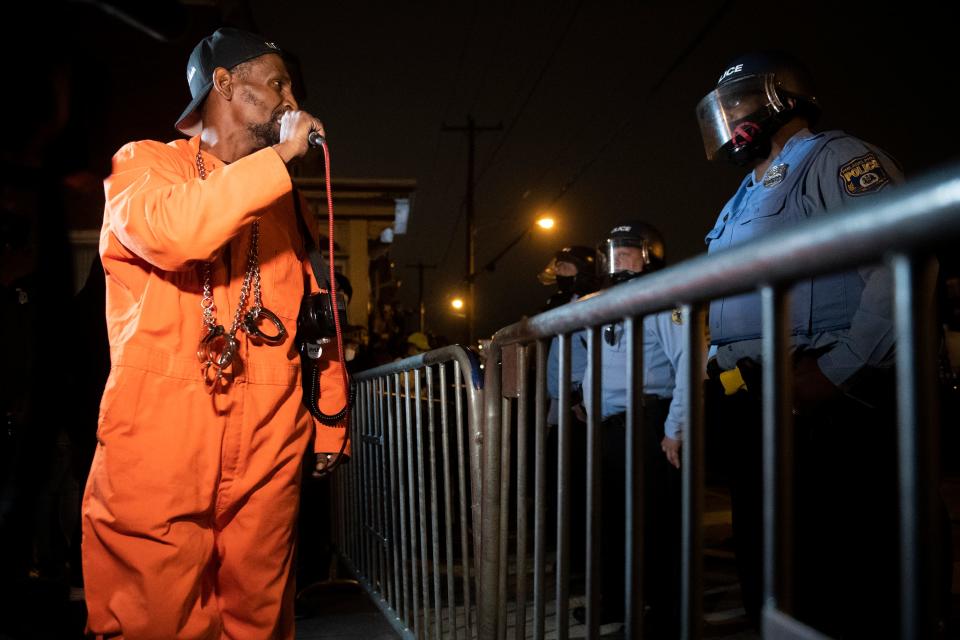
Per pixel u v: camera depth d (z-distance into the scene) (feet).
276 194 6.18
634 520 3.72
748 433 8.25
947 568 6.64
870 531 7.13
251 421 6.61
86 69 4.50
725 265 2.81
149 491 5.99
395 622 10.09
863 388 6.97
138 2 3.71
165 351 6.17
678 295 3.21
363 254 39.27
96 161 4.80
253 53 7.06
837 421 7.20
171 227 5.79
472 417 7.18
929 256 2.00
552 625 11.11
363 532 12.28
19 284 5.09
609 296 3.92
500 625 6.38
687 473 3.23
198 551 6.32
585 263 16.47
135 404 6.03
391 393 10.54
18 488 4.85
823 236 2.24
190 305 6.39
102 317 7.16
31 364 4.84
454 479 10.60
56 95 4.20
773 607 2.68
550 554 14.89
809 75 8.46
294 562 7.64
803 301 7.27
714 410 9.11
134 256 6.31
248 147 7.15
